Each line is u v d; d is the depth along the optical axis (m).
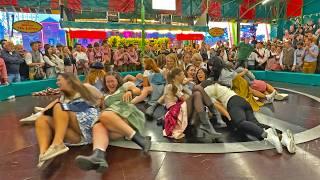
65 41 12.66
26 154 3.52
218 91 4.23
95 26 9.27
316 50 9.84
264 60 11.46
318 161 3.18
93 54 10.04
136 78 6.88
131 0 11.26
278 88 8.66
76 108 3.48
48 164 3.16
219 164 3.14
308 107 5.94
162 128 4.52
